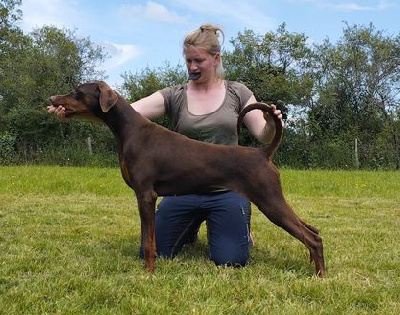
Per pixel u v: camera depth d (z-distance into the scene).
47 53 32.31
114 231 6.00
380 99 31.45
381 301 3.49
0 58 36.41
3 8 36.75
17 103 31.67
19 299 3.35
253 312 3.23
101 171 17.11
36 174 14.48
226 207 4.52
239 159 4.16
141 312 3.17
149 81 30.08
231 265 4.45
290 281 3.92
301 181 13.95
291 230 4.09
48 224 6.44
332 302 3.45
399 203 9.42
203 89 4.92
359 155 26.97
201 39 4.73
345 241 5.60
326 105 30.69
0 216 6.95
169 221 4.71
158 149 4.18
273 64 31.36
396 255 4.89
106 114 4.31
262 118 4.82
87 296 3.41
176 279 3.86
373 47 31.86
